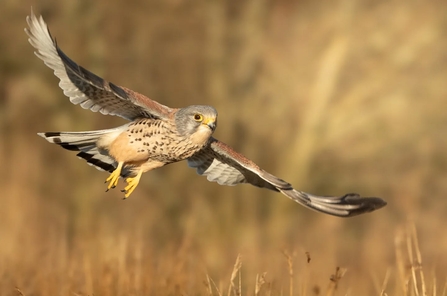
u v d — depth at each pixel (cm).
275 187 775
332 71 1880
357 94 1906
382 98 1908
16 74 1875
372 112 1906
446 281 821
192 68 1891
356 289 1099
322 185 1939
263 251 1579
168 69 1894
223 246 1689
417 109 1917
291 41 1958
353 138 1922
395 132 1916
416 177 1884
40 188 1828
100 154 727
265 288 793
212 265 1223
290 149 1895
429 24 1902
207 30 1880
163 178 1881
